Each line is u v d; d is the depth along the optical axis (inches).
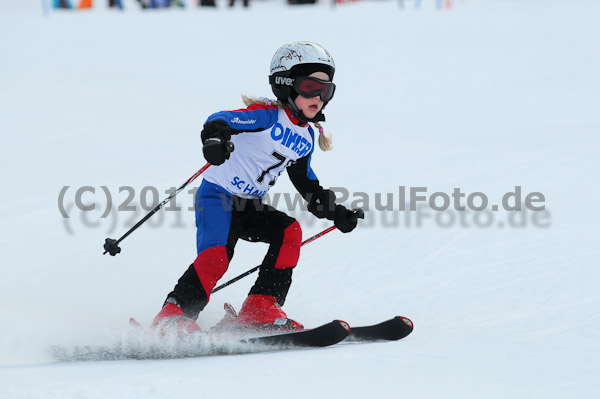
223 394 312.2
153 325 429.7
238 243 711.1
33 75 1804.9
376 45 2358.5
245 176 482.0
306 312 519.5
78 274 604.4
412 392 316.8
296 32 2593.5
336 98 1701.5
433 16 3144.7
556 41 2470.5
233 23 2864.2
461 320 480.7
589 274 571.8
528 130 1350.9
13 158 1043.9
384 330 431.2
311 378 339.9
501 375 341.7
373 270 616.7
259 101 479.8
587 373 342.0
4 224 740.7
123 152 1087.0
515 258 628.7
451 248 670.5
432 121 1445.6
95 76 1814.7
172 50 2256.4
